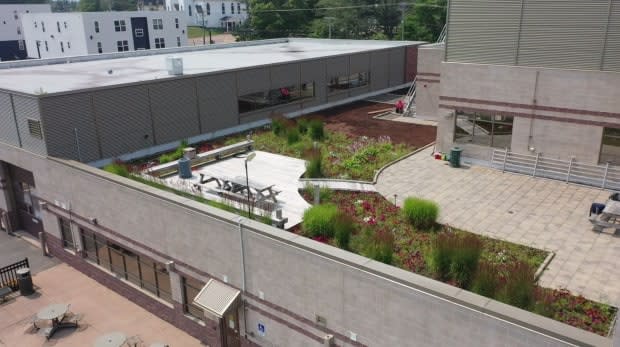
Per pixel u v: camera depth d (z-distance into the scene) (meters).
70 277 18.84
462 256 11.39
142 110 21.33
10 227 22.28
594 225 14.61
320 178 18.98
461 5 20.11
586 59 17.84
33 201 21.06
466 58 20.50
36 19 69.00
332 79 33.09
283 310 12.07
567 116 18.66
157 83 21.72
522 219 15.52
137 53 34.78
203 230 13.33
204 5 122.69
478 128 20.91
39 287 18.12
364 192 17.48
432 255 12.13
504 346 8.44
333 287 10.76
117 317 16.30
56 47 68.19
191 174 19.55
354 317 10.60
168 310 15.73
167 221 14.38
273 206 16.08
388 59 38.75
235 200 16.58
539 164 19.67
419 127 27.53
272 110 28.47
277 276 11.88
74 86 20.19
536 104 19.22
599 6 17.14
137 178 17.73
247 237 12.19
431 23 77.50
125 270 17.08
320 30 79.88
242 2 127.00
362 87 36.47
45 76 23.98
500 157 20.47
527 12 18.64
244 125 26.50
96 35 65.00
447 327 9.11
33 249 21.05
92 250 18.30
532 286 10.30
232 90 25.45
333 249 10.79
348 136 25.38
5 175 21.66
